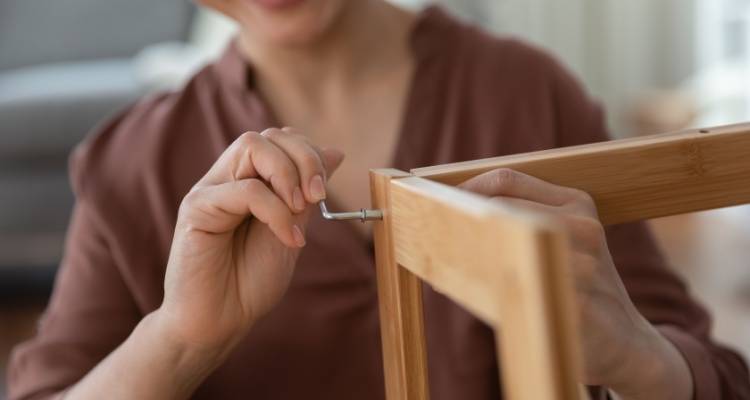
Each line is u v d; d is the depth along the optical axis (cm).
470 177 45
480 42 84
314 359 75
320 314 75
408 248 42
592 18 326
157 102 85
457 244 34
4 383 173
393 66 82
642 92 317
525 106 81
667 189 47
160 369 58
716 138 48
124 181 80
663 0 327
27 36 276
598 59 330
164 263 79
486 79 81
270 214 50
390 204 44
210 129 81
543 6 321
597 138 84
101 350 78
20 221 217
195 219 52
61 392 72
